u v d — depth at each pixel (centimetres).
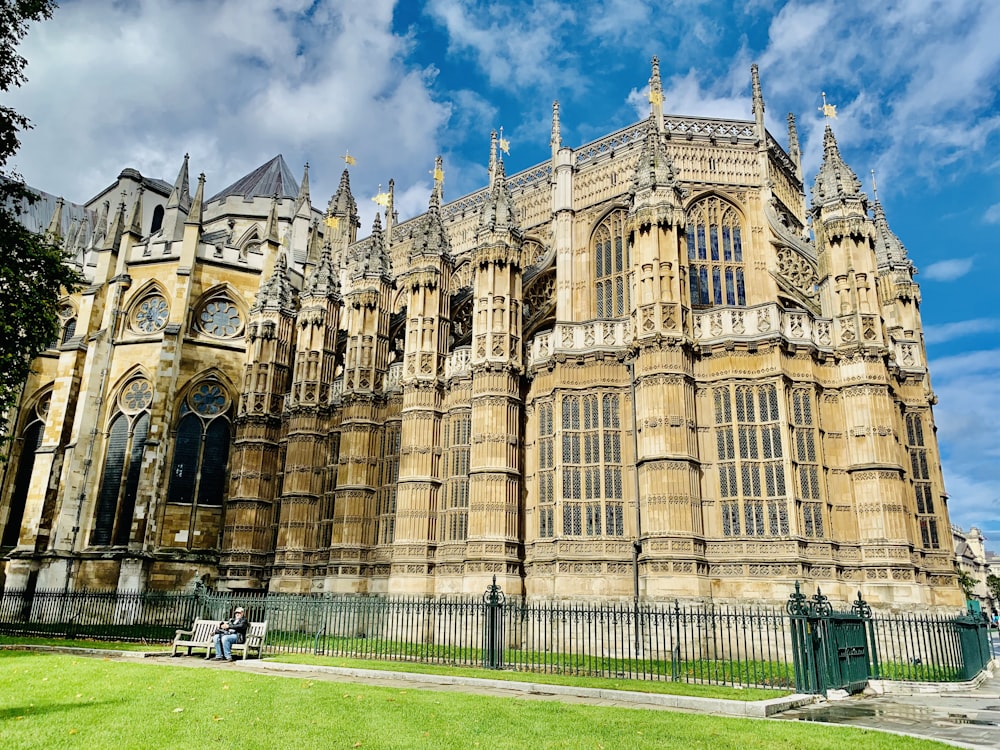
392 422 4181
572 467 3284
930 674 2319
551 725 1370
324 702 1565
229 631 2636
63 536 5056
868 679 2186
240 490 4878
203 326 5622
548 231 4466
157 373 5231
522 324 3794
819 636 1994
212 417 5441
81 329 5678
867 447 3014
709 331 3219
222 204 7688
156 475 5022
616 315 3906
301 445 4609
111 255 5831
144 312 5669
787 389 3059
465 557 3391
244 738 1219
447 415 3806
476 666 2405
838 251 3238
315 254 6216
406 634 3459
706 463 3070
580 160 4238
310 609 3359
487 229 3716
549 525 3328
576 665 2405
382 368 4400
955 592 3297
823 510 2961
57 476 5322
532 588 3275
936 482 3491
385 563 3959
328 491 4478
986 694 2066
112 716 1369
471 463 3488
